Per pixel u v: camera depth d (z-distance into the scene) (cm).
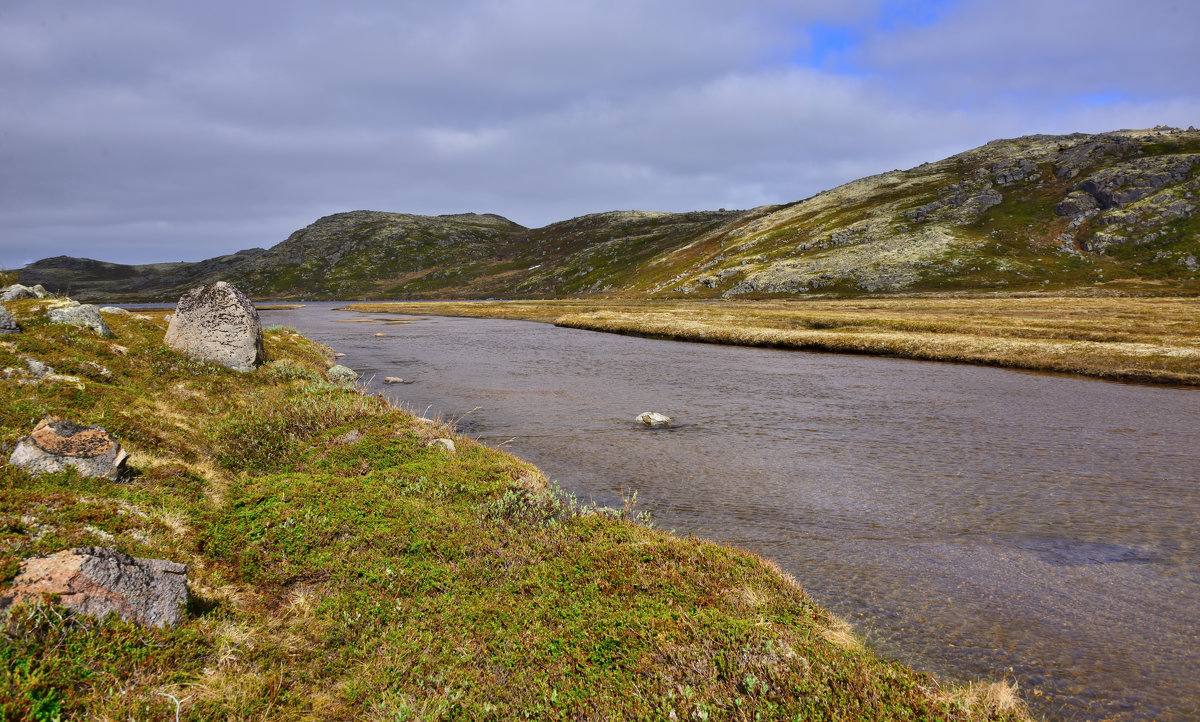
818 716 629
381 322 10569
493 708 652
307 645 765
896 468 1869
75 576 663
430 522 1163
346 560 992
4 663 553
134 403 1605
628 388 3444
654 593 948
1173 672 844
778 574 1062
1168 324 5541
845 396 3147
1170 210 14312
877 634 941
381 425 1791
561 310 12512
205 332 2386
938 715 640
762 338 5997
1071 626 968
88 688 571
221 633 729
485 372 4122
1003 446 2114
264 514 1108
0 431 1108
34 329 2030
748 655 742
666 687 690
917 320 6469
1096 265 13412
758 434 2331
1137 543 1292
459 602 911
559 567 1041
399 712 626
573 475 1819
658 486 1712
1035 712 756
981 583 1120
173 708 572
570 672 737
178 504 1095
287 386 2353
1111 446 2095
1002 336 5259
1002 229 16050
